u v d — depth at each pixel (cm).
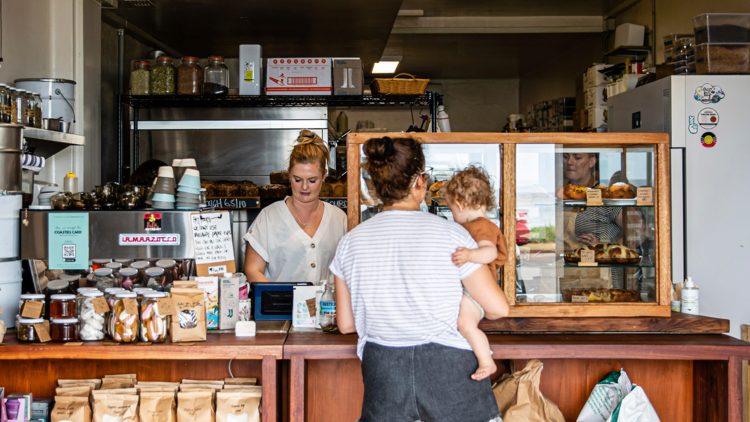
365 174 214
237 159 498
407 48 797
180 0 470
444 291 151
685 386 221
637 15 598
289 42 623
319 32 582
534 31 702
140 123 488
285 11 507
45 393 212
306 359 201
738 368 196
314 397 216
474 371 160
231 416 197
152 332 192
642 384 221
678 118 304
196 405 198
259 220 289
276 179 460
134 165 473
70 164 382
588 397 221
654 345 195
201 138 496
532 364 196
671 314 221
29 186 248
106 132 486
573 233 221
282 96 457
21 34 366
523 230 216
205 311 200
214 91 450
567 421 221
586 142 213
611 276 221
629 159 221
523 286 216
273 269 287
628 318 211
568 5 655
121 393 198
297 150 270
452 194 187
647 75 360
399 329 153
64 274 216
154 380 214
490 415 160
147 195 233
